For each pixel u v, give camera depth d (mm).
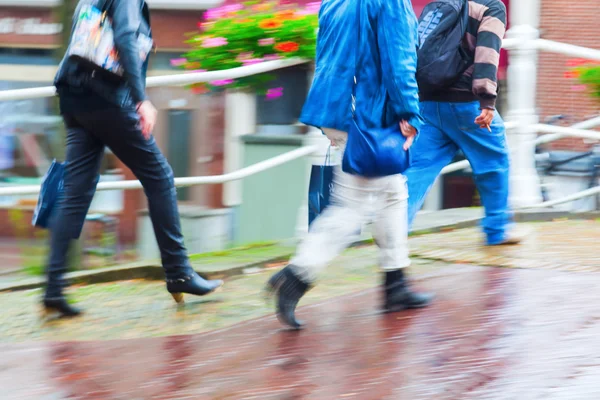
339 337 8742
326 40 8945
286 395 7348
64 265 9750
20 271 13539
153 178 9750
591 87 18656
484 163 12000
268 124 17859
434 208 23719
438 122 11445
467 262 11539
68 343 8898
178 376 7895
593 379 7383
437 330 8781
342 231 8891
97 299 10586
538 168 21641
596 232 13516
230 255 12203
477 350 8172
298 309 9711
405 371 7766
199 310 9969
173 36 25172
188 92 18047
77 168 9656
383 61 8617
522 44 15078
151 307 10172
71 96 9414
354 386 7480
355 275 11227
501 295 9828
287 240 13383
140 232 16375
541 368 7676
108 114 9352
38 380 7918
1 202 15031
